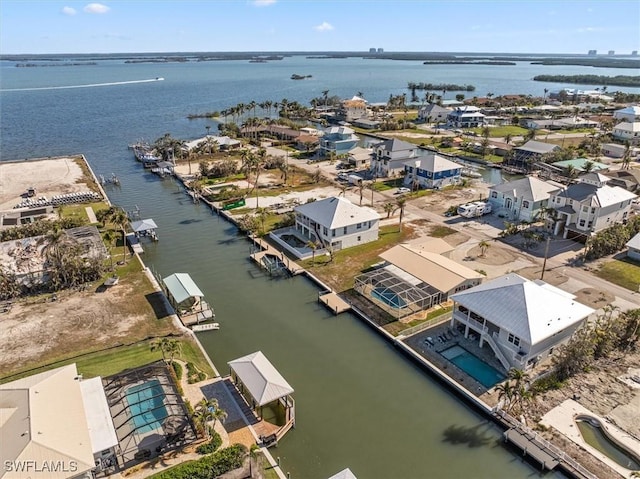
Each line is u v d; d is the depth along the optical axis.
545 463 33.69
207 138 134.00
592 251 65.44
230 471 33.00
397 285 55.75
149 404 38.41
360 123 180.88
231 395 40.59
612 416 37.91
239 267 66.50
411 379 43.94
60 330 49.59
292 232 76.06
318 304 56.81
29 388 34.53
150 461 33.56
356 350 48.19
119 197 97.88
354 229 70.44
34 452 29.06
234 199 92.94
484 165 123.06
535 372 43.16
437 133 163.12
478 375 43.06
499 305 45.25
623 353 45.81
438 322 51.47
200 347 47.62
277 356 47.12
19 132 166.38
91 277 60.47
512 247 69.88
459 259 65.50
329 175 110.00
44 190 98.12
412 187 97.62
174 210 90.31
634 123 148.00
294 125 169.00
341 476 30.12
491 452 35.75
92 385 38.06
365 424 38.38
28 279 56.78
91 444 31.58
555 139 149.62
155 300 55.84
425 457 35.22
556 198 76.75
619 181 92.00
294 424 38.09
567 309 45.16
